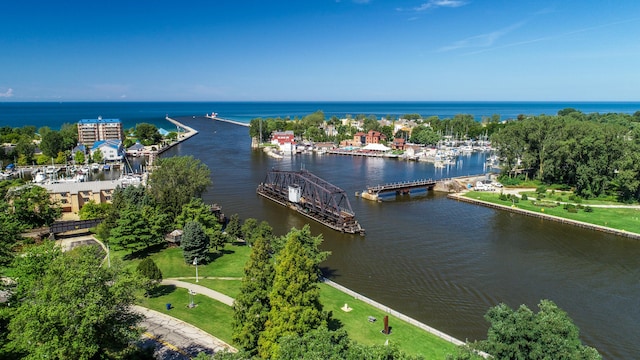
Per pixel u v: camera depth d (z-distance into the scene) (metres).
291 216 114.00
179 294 62.69
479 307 65.94
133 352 40.06
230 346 48.22
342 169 190.00
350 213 104.94
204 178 107.06
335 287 69.44
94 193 112.31
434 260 84.00
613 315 63.94
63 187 111.31
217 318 55.12
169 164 107.94
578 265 82.25
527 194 137.50
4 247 51.16
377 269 79.44
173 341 49.03
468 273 78.06
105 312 34.56
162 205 93.19
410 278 75.75
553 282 74.75
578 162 134.62
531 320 37.66
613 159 130.75
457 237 98.06
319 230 102.69
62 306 32.56
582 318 63.00
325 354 31.70
